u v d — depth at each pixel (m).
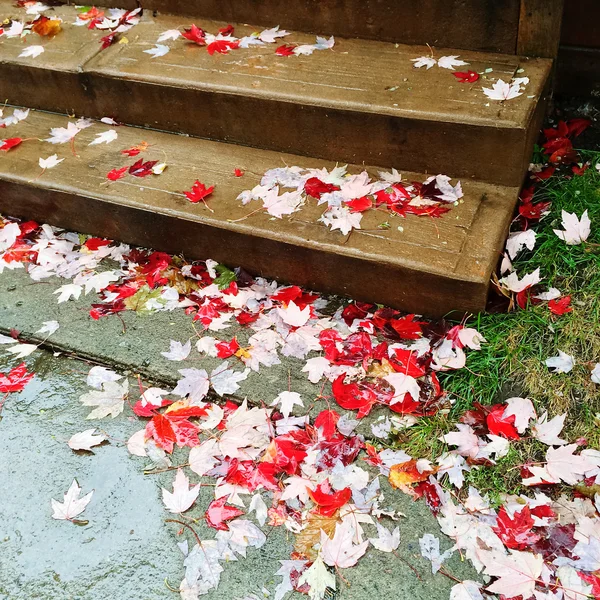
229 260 2.48
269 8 2.76
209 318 2.32
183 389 2.11
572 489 1.79
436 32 2.53
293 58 2.63
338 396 2.02
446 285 2.10
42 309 2.44
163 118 2.76
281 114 2.49
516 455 1.86
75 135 2.85
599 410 1.92
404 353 2.10
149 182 2.55
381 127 2.36
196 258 2.55
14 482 1.95
